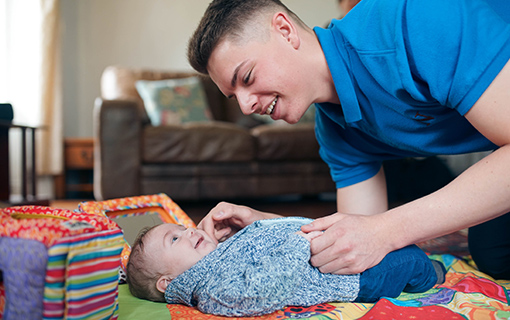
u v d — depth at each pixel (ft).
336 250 2.93
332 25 3.54
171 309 3.10
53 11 13.05
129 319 2.82
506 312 2.81
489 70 2.68
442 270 3.74
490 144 3.46
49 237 2.20
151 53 14.61
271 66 3.19
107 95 12.05
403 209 2.94
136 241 3.42
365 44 3.14
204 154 10.41
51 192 13.10
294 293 2.97
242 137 10.59
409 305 3.04
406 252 3.24
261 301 2.78
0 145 8.13
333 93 3.49
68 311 2.18
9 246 2.25
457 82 2.77
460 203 2.79
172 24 14.60
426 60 2.84
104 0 14.44
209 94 12.87
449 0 2.87
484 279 3.62
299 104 3.38
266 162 10.82
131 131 10.03
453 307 3.00
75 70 14.33
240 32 3.15
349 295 3.12
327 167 11.03
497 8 3.17
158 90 11.71
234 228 3.86
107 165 10.00
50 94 12.91
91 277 2.28
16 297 2.24
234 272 2.94
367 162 4.28
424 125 3.35
